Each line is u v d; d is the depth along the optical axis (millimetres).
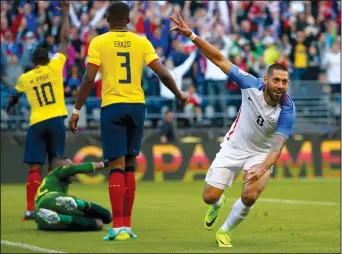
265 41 57719
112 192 21969
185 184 47625
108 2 53094
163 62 53969
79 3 52938
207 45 19969
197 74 54812
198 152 51531
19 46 51188
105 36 21938
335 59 58938
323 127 56438
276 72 19266
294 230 24297
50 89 28531
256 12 59406
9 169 48031
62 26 28969
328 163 54094
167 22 54469
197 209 32156
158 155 50594
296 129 56344
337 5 61656
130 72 21906
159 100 53938
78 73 50438
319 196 38625
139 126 22266
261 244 20797
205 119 54656
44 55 28625
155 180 50344
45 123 28438
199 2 57188
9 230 24875
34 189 28391
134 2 53812
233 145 20547
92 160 49000
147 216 29234
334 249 19625
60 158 25406
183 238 22328
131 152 22406
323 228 24844
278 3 60344
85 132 49000
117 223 22047
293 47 59156
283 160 52969
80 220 24172
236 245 20609
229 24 58062
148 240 21844
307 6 61219
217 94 55312
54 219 23953
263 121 19828
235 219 20109
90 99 51344
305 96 57500
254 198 19734
